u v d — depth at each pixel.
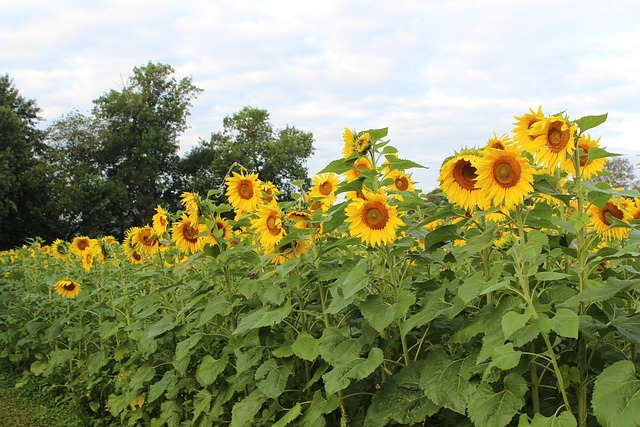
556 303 2.89
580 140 3.14
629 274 3.39
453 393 2.77
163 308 5.45
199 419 4.82
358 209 3.25
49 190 47.19
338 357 3.27
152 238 5.82
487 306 2.93
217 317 4.79
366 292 3.74
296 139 59.81
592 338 2.53
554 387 2.71
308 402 3.70
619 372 2.26
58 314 8.00
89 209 48.12
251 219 4.47
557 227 2.95
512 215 2.96
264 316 3.74
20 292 9.31
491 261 3.65
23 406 6.82
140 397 5.50
